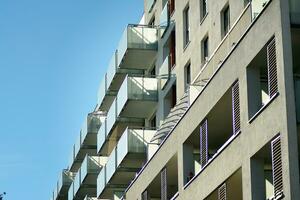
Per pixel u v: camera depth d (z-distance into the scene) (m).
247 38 30.66
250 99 30.50
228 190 33.00
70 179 73.62
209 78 35.50
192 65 43.16
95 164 61.72
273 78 28.58
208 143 37.09
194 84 37.66
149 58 51.62
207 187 34.09
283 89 27.58
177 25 46.31
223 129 35.56
